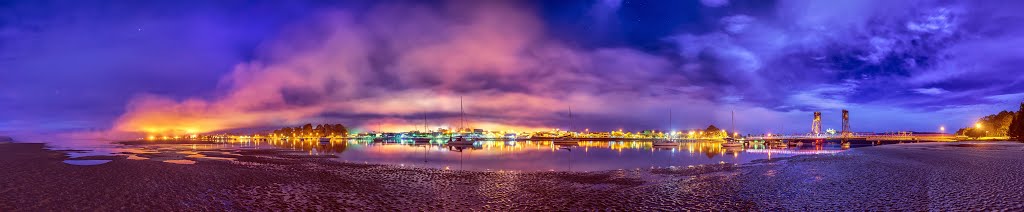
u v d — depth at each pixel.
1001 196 20.22
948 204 18.66
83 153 62.53
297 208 18.84
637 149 113.62
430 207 19.23
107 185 24.75
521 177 31.55
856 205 19.02
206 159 50.91
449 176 32.09
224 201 20.28
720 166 43.84
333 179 29.44
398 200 21.00
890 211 17.55
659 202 20.41
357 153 75.94
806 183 27.11
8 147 82.06
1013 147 79.25
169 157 54.81
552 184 27.34
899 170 34.16
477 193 23.31
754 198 21.34
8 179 27.17
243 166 39.88
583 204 19.95
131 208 18.45
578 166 46.69
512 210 18.59
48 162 42.19
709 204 19.81
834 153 73.94
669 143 145.12
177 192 22.58
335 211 18.25
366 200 20.95
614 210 18.52
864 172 33.38
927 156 52.28
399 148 111.44
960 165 37.34
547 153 84.94
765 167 41.16
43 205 18.84
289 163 45.44
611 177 31.78
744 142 183.00
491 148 118.62
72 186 24.27
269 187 24.97
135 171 32.75
